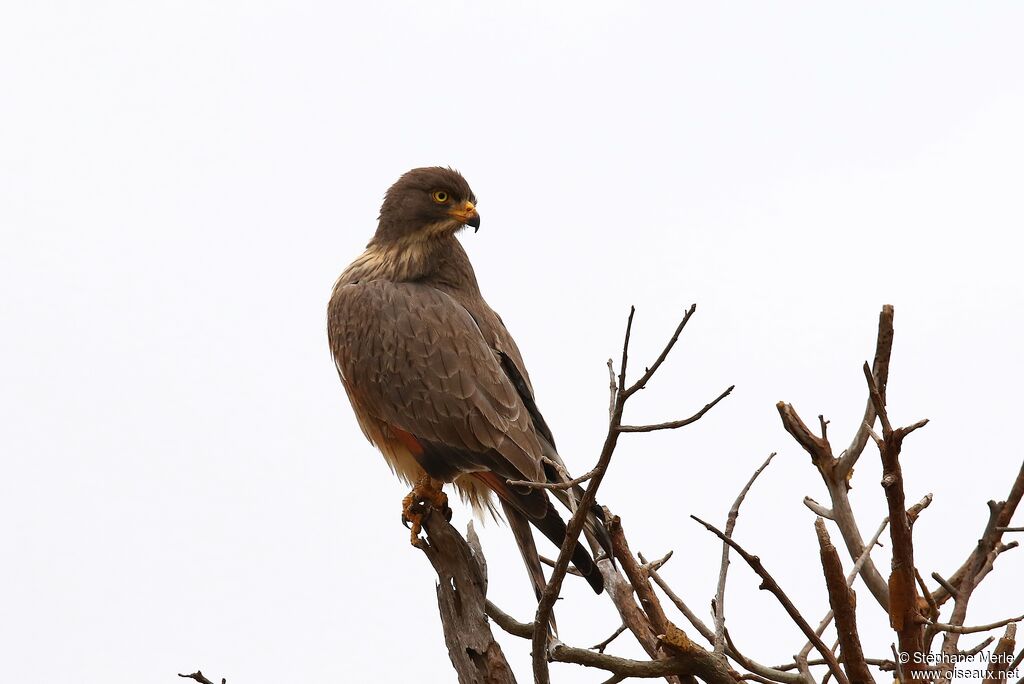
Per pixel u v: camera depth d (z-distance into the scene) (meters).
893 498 6.89
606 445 6.90
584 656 8.05
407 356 12.74
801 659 8.05
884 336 7.14
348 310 13.36
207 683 8.63
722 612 7.91
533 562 11.27
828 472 8.62
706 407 6.64
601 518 10.05
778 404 8.72
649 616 8.22
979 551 7.82
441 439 12.48
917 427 6.68
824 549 6.91
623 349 6.67
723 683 7.82
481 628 10.05
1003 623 7.39
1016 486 7.96
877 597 8.45
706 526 7.16
